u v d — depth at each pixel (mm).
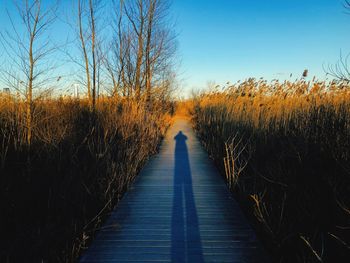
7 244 3076
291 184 3742
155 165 7176
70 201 3906
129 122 7129
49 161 4789
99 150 5605
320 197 3354
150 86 11461
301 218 3232
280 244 3020
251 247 3049
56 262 2844
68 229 3373
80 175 4414
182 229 3479
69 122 6461
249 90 8781
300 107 6375
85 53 8992
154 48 11758
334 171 3566
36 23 4965
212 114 11961
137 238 3232
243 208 4191
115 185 4824
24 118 5148
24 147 4938
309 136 4609
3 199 3715
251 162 5551
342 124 4480
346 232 2979
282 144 4797
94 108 7953
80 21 8883
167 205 4309
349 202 3111
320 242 2955
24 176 4285
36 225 3438
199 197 4684
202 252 2938
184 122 23969
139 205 4309
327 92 6109
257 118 6770
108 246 3051
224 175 6074
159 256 2854
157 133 10328
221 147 7426
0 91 5691
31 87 5066
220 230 3449
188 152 9156
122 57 10477
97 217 3709
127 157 5930
